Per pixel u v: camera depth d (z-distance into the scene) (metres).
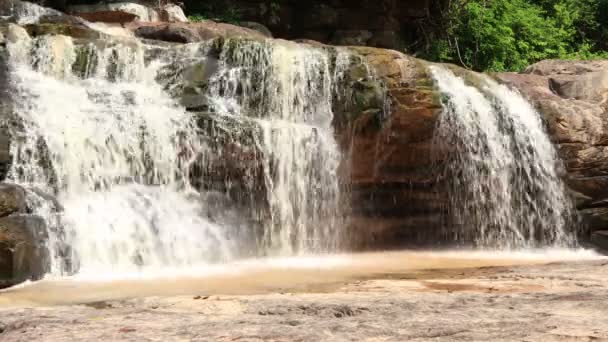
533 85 15.51
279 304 4.18
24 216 8.07
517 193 14.02
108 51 12.66
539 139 14.31
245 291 6.61
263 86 12.56
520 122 14.18
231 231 10.77
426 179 13.31
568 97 15.62
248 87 12.52
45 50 12.17
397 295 4.89
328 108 12.55
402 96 12.74
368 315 3.70
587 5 31.16
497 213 13.85
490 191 13.78
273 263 10.18
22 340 3.13
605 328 3.02
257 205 11.23
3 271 7.43
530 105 14.59
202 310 4.05
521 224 14.02
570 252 13.37
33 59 12.09
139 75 12.62
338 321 3.44
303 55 12.77
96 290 7.02
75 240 8.87
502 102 14.07
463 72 13.98
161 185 10.58
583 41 30.06
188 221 10.33
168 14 19.14
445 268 9.39
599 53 29.69
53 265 8.36
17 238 7.68
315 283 7.31
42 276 8.05
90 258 8.96
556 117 14.45
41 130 9.82
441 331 3.08
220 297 4.74
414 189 13.40
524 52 27.23
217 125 10.96
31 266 7.82
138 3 19.22
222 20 21.42
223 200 10.90
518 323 3.23
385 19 23.08
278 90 12.64
